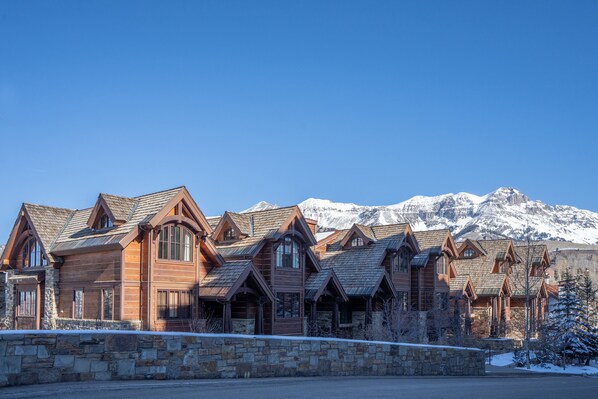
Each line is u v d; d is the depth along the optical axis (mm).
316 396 13273
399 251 41781
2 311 35531
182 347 15312
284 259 33562
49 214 33156
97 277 28484
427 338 42031
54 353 13016
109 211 28484
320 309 37219
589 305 50844
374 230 42750
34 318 31391
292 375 18078
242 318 30781
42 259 31844
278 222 33219
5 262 33750
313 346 18797
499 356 45250
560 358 41750
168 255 28422
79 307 29531
